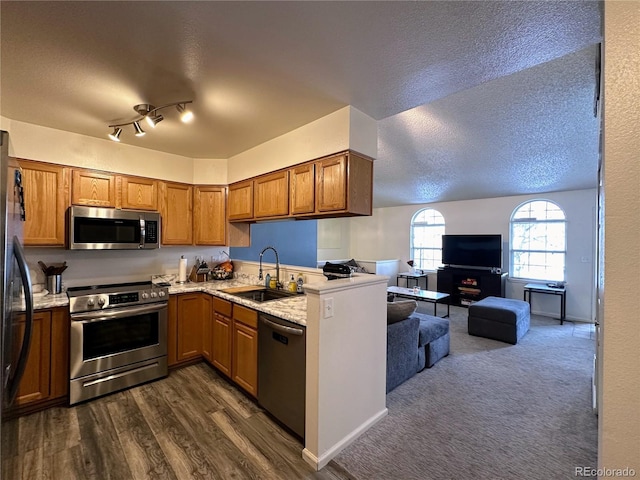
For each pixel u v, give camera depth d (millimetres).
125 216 3004
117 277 3336
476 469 1811
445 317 5500
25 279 1436
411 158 4277
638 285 741
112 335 2664
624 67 771
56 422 2223
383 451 1966
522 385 2889
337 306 1948
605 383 782
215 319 3029
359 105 2240
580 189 5395
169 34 1471
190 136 2902
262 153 3094
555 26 1397
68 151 2783
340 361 1970
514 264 6211
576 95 2590
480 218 6617
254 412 2373
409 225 7930
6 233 1226
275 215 2904
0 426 1202
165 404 2479
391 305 2941
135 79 1884
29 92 2043
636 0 762
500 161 4172
